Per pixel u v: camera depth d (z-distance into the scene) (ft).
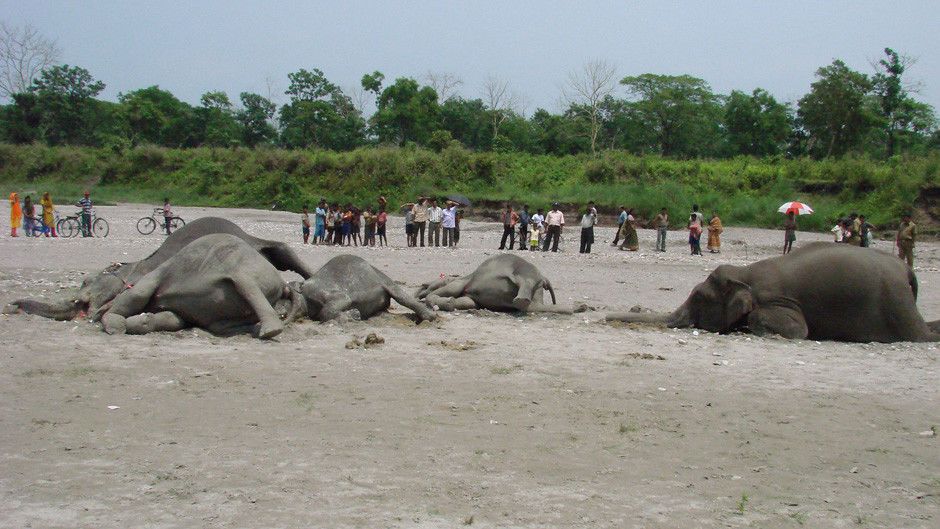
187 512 19.04
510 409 28.55
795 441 26.11
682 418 28.25
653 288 69.15
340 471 21.97
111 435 24.49
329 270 44.80
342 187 214.07
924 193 160.66
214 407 27.68
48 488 20.30
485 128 279.49
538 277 49.75
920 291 70.59
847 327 43.04
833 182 179.01
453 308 49.83
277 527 18.34
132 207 200.03
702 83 274.36
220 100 299.79
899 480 22.86
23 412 26.53
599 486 21.58
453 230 109.60
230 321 40.09
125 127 283.79
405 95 269.03
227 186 227.40
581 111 279.49
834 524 19.71
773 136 250.57
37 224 125.08
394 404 28.68
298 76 299.79
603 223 168.14
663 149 271.69
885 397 31.94
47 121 299.58
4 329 39.04
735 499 21.06
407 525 18.66
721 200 174.60
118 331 38.47
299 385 30.89
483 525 18.81
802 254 44.80
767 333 43.50
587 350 39.45
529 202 177.37
